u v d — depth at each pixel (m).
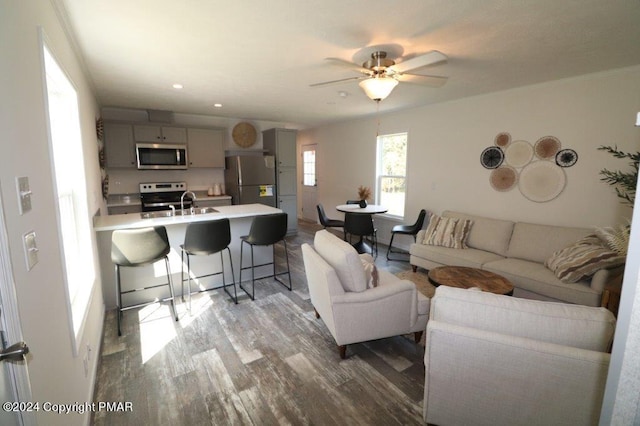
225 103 4.62
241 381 2.09
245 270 3.86
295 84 3.52
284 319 2.92
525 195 3.66
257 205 4.38
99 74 3.09
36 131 1.27
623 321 0.84
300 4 1.80
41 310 1.16
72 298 1.97
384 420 1.78
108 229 2.79
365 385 2.06
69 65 2.10
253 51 2.51
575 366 1.24
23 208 1.06
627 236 2.52
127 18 1.95
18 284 0.98
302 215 8.44
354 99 4.31
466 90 3.77
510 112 3.73
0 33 0.98
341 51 2.51
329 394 1.98
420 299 2.43
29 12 1.27
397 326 2.36
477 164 4.12
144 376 2.13
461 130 4.28
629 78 2.86
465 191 4.30
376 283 2.44
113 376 2.13
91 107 3.40
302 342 2.54
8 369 0.88
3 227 0.89
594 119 3.09
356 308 2.21
